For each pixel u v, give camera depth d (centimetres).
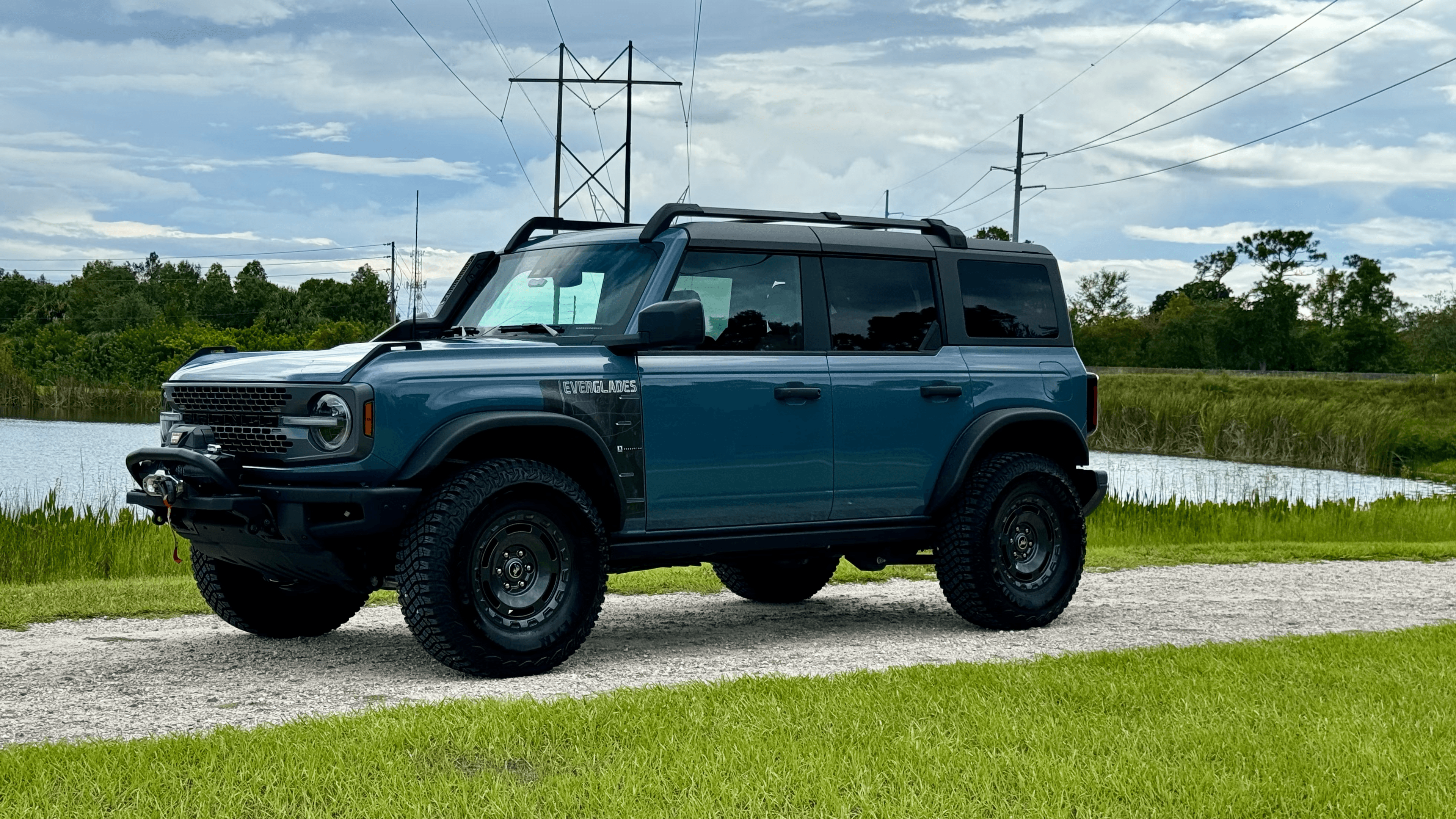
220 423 627
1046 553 796
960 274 779
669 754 429
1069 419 804
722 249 687
